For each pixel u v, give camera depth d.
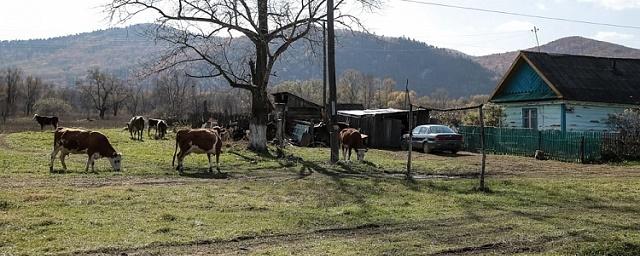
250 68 27.83
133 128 34.91
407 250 9.54
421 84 138.25
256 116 27.36
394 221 11.88
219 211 12.22
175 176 18.27
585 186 17.48
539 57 35.03
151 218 11.21
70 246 8.99
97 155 18.72
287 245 9.67
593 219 12.45
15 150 25.72
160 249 9.12
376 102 84.62
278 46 29.00
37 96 112.50
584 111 32.28
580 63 35.50
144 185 15.88
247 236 10.16
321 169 21.39
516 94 36.66
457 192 16.09
